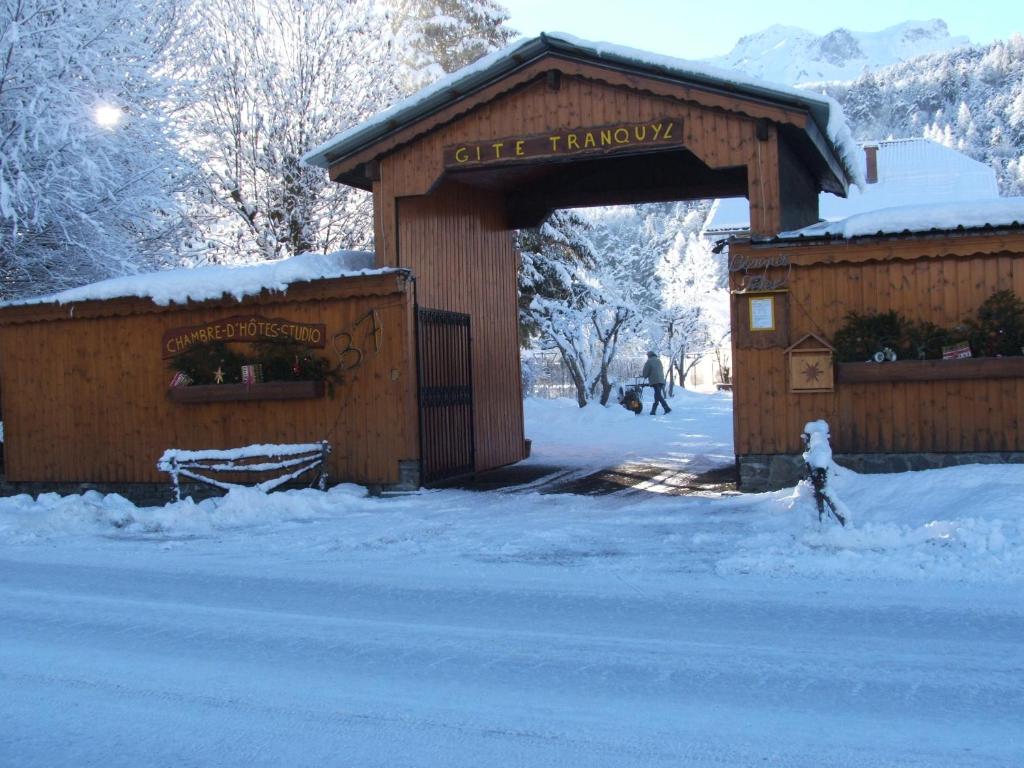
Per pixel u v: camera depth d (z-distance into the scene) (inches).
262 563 360.5
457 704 204.1
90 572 353.1
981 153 3850.9
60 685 222.7
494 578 321.7
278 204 872.9
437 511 458.0
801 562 316.5
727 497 459.5
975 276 435.8
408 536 398.9
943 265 440.1
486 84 507.2
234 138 866.8
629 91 489.1
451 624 266.8
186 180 793.6
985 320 430.0
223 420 550.0
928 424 441.4
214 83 848.3
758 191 470.0
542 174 637.9
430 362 538.3
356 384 521.0
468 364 585.9
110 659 242.5
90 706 208.2
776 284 460.4
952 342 434.0
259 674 227.9
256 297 534.6
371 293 513.7
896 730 183.0
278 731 191.3
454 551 368.2
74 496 518.0
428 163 525.3
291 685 219.3
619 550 357.1
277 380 528.7
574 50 487.8
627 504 460.1
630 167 644.1
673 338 1765.5
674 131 482.3
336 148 532.4
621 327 1341.0
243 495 466.3
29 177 631.2
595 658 232.7
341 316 523.2
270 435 539.2
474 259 619.8
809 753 173.5
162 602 302.4
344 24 895.7
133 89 693.3
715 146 476.7
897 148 1624.0
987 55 5236.2
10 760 179.9
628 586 303.6
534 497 492.1
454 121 520.1
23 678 228.2
